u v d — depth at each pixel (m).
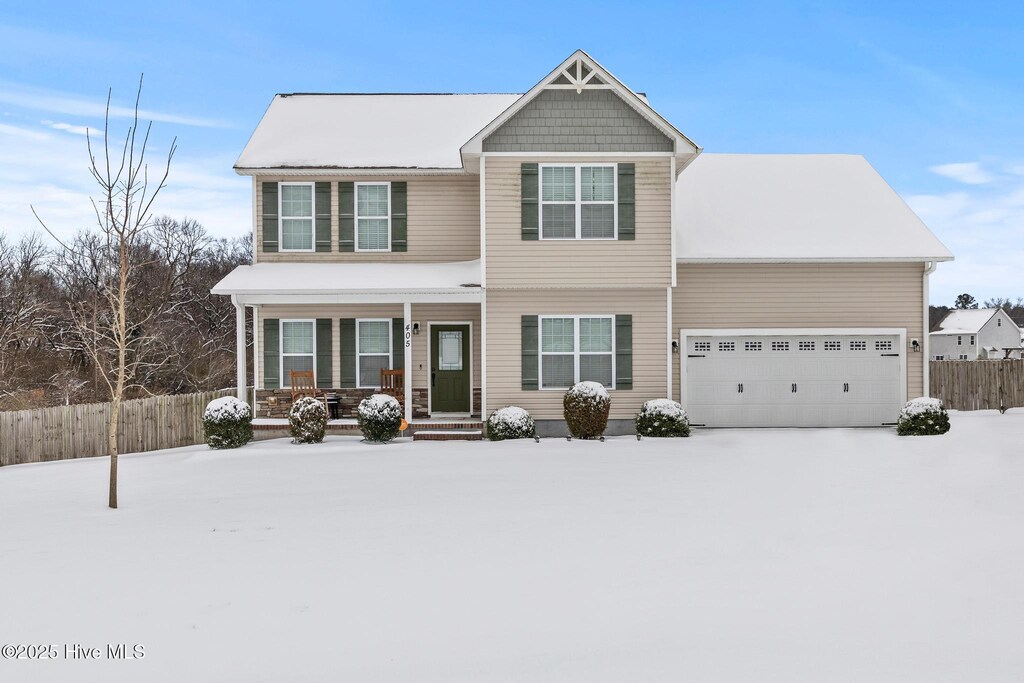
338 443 17.23
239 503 10.31
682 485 11.19
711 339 19.17
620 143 17.58
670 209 17.56
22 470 14.87
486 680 4.80
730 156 23.30
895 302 19.25
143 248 42.38
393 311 19.53
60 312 35.59
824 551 7.51
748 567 7.03
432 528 8.68
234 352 42.75
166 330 38.41
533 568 7.09
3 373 32.28
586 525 8.73
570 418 17.09
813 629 5.55
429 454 14.91
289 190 19.78
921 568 6.93
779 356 19.22
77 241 38.62
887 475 11.83
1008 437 16.08
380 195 19.81
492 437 17.09
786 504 9.76
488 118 21.72
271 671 4.98
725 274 19.14
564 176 17.61
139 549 7.92
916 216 20.31
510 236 17.52
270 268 19.14
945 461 13.09
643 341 17.89
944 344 73.75
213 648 5.36
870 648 5.20
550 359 17.91
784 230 19.69
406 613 5.96
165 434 19.92
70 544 8.16
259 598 6.34
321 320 19.50
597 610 5.98
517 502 10.07
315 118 21.62
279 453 15.56
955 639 5.34
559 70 17.41
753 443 15.97
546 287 17.58
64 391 32.22
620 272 17.52
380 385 19.50
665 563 7.19
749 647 5.24
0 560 7.56
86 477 13.33
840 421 19.20
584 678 4.80
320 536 8.38
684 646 5.27
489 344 17.81
